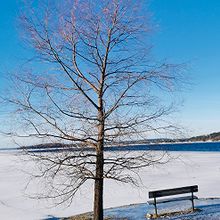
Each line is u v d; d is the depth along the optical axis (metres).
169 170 27.45
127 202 16.06
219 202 13.52
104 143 8.83
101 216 9.25
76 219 12.31
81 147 8.89
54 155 8.69
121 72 8.83
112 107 8.71
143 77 8.66
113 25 8.95
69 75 8.88
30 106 8.44
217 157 38.84
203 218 10.77
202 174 24.86
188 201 14.30
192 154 43.59
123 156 9.08
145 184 21.06
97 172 9.02
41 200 16.77
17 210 15.00
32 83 8.55
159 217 11.54
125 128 8.48
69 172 8.87
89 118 8.67
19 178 24.75
